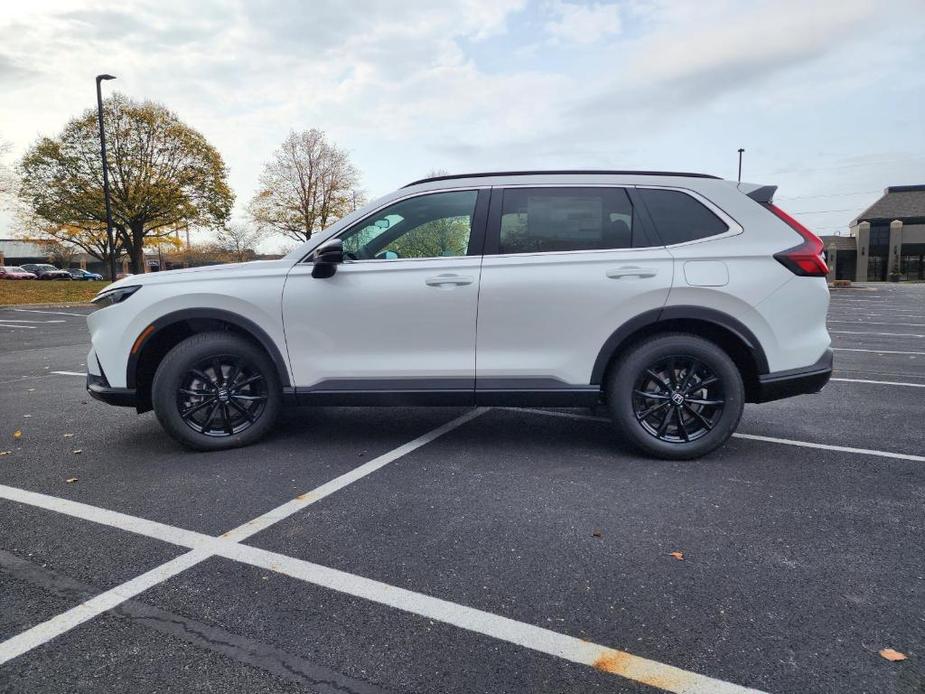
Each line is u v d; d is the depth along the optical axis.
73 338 11.11
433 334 3.60
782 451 3.84
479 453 3.82
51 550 2.53
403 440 4.12
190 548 2.54
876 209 55.84
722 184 3.65
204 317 3.67
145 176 31.25
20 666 1.79
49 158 29.88
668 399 3.60
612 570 2.34
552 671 1.76
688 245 3.53
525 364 3.59
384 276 3.62
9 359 8.40
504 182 3.71
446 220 3.71
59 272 56.59
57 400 5.59
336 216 39.50
